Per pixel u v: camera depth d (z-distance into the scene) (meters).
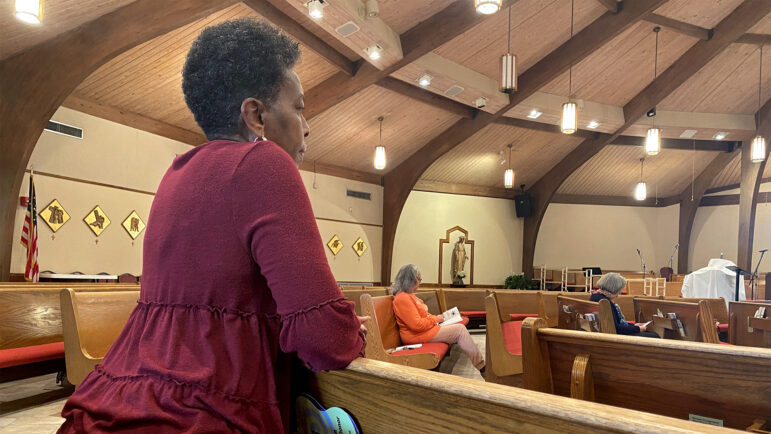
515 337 4.31
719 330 4.81
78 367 2.47
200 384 0.74
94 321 2.64
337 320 0.78
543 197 14.41
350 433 0.90
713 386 1.27
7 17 5.36
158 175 8.25
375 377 0.85
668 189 15.48
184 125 8.62
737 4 8.80
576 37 8.70
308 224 0.80
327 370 0.84
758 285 8.90
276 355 0.85
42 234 6.68
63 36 5.82
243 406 0.76
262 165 0.81
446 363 5.25
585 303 3.23
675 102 11.41
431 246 13.84
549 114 10.41
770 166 13.74
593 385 1.54
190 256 0.82
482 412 0.74
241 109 0.93
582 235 15.65
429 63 8.06
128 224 7.77
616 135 11.82
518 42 8.53
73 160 7.04
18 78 5.98
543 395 0.71
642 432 0.59
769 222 13.88
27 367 3.36
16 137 5.99
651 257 15.81
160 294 0.85
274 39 0.96
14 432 2.72
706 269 6.82
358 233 12.16
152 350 0.80
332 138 10.57
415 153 12.04
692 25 8.98
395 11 6.86
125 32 5.64
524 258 15.02
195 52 0.95
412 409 0.82
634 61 9.85
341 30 6.36
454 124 11.27
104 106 7.42
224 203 0.80
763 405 1.18
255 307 0.83
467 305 8.22
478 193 14.48
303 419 1.01
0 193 5.99
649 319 3.97
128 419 0.73
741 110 11.80
